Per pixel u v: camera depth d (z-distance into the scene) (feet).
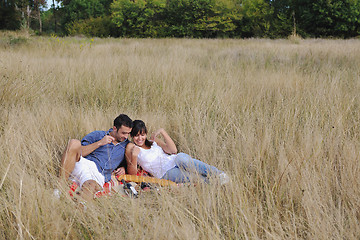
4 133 14.15
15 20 121.70
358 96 21.58
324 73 29.99
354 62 36.45
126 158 13.48
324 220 9.20
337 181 11.30
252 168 12.73
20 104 19.02
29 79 23.27
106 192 11.34
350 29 117.70
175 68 29.58
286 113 17.48
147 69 28.78
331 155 12.94
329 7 114.11
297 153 12.98
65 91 23.49
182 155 13.55
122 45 57.31
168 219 9.04
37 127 15.39
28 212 8.79
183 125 17.58
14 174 10.40
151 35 121.19
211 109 20.11
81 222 9.04
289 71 31.01
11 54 33.30
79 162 12.15
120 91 23.50
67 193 10.05
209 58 40.98
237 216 9.57
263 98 22.48
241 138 15.12
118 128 13.23
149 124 17.52
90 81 24.39
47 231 8.46
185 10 120.26
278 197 10.81
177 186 11.89
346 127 16.37
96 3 161.58
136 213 9.20
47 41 55.42
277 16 120.57
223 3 119.96
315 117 17.74
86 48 47.75
